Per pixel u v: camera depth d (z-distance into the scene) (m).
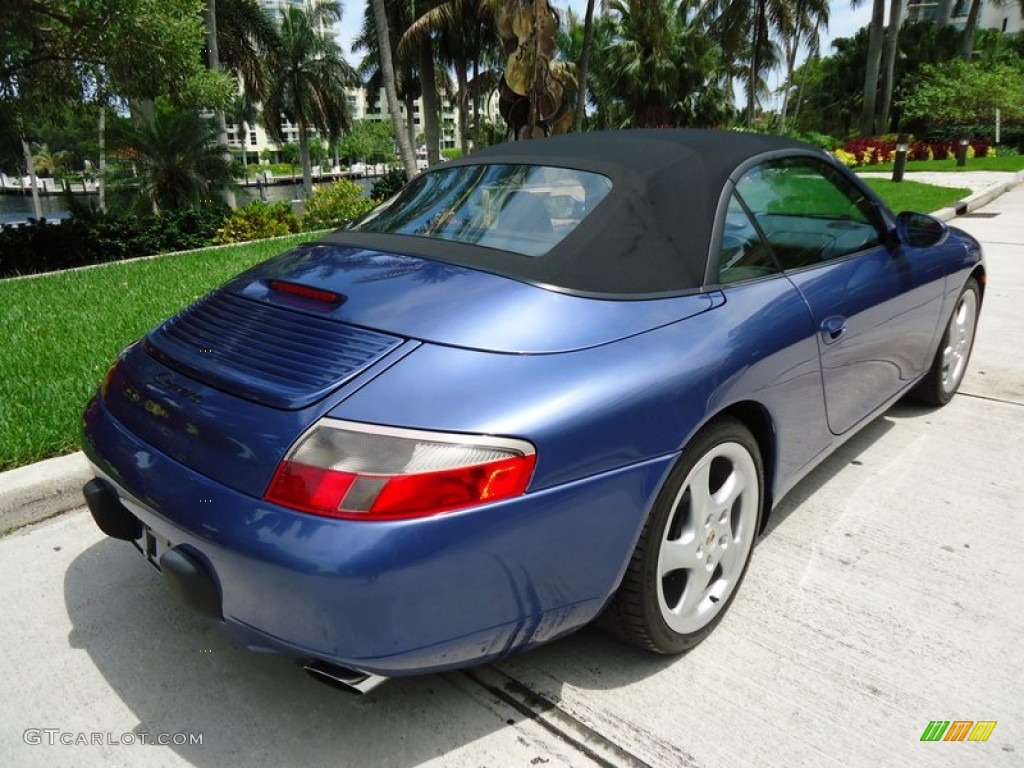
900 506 3.16
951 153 27.94
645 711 2.08
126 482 1.95
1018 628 2.40
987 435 3.84
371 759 1.95
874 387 3.19
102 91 12.91
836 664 2.25
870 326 2.96
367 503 1.62
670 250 2.29
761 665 2.25
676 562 2.14
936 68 37.59
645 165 2.48
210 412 1.89
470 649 1.79
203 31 12.64
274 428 1.77
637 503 1.93
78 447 3.52
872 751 1.94
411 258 2.32
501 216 2.42
